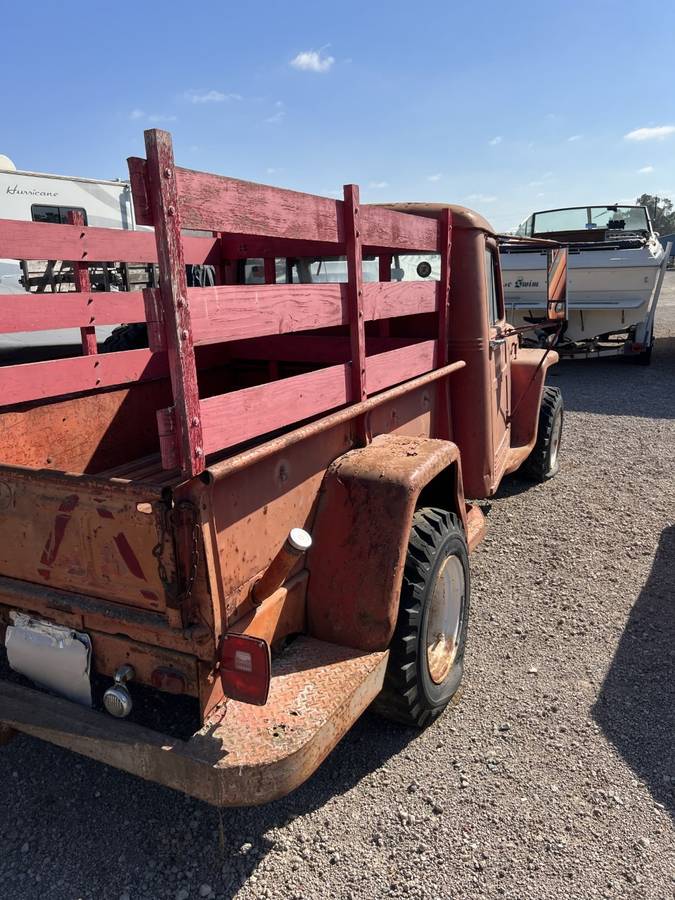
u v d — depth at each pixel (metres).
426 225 3.30
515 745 2.80
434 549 2.62
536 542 4.78
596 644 3.52
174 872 2.24
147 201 1.63
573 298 10.91
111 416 3.42
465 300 3.77
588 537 4.85
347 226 2.52
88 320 4.03
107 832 2.41
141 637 2.03
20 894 2.16
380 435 2.95
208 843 2.35
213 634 1.91
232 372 4.23
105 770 2.72
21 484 2.10
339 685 2.16
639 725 2.90
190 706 2.86
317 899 2.13
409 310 3.15
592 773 2.64
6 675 2.87
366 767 2.69
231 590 2.00
